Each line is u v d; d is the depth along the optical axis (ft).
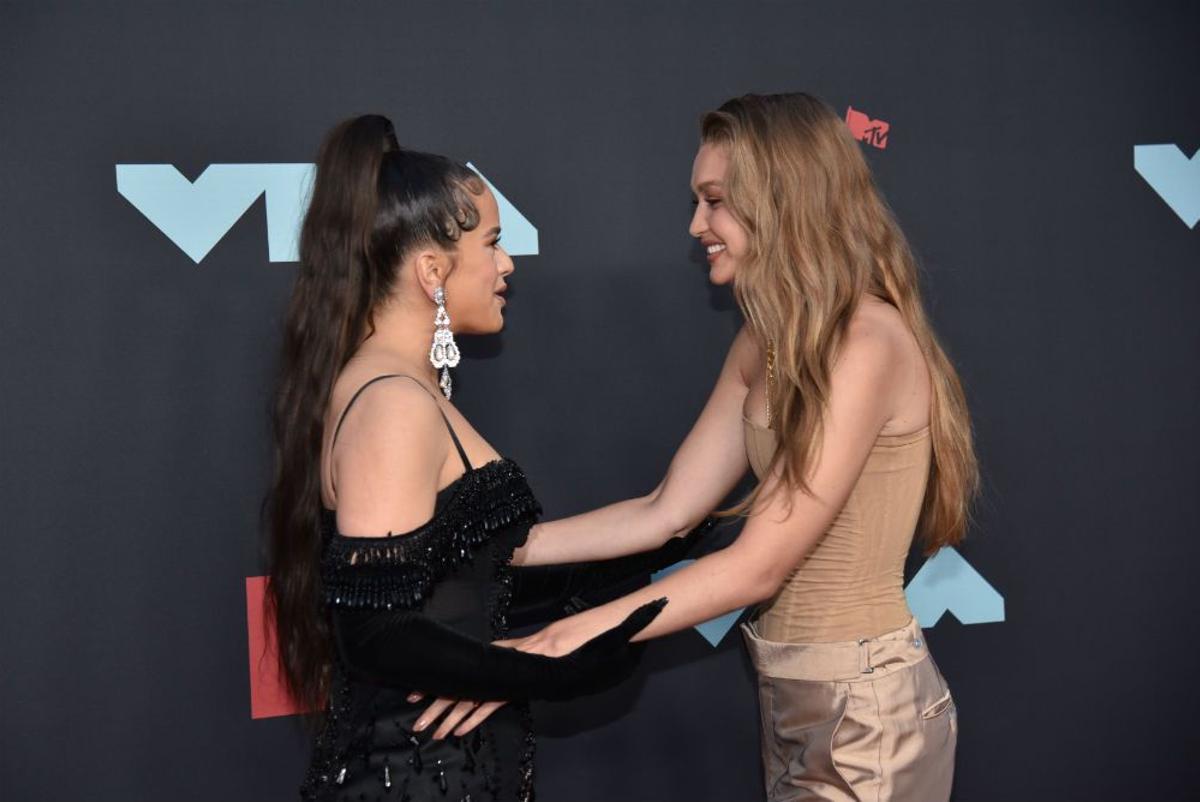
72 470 6.89
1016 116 8.12
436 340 5.23
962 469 5.94
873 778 5.45
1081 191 8.29
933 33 7.93
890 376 5.44
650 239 7.58
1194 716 8.82
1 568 6.84
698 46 7.54
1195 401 8.63
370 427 4.65
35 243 6.73
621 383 7.63
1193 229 8.54
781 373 5.44
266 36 6.92
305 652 5.38
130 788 7.11
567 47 7.35
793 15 7.68
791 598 5.78
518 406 7.50
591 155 7.44
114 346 6.89
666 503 6.76
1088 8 8.20
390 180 5.18
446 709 4.94
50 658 6.95
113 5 6.72
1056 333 8.32
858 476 5.44
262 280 7.04
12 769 6.93
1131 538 8.59
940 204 8.02
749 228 5.64
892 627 5.71
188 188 6.89
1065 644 8.55
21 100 6.64
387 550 4.53
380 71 7.09
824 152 5.63
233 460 7.10
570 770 7.87
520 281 7.41
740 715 8.06
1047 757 8.59
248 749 7.27
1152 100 8.38
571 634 5.33
